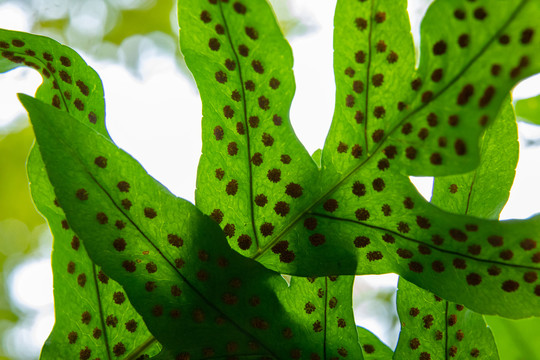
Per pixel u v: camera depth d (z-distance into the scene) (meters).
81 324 0.46
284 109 0.46
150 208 0.44
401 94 0.45
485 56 0.43
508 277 0.44
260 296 0.45
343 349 0.45
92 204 0.44
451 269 0.45
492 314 0.44
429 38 0.44
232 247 0.46
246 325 0.45
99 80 0.47
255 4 0.45
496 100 0.43
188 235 0.44
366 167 0.45
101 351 0.46
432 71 0.44
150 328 0.44
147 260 0.44
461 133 0.44
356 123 0.45
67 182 0.43
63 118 0.43
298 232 0.46
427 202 0.44
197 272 0.44
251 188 0.46
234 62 0.45
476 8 0.43
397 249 0.45
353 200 0.46
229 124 0.46
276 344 0.45
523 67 0.43
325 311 0.45
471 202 0.46
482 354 0.46
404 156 0.45
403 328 0.46
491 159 0.46
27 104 0.43
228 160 0.46
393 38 0.45
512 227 0.44
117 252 0.44
